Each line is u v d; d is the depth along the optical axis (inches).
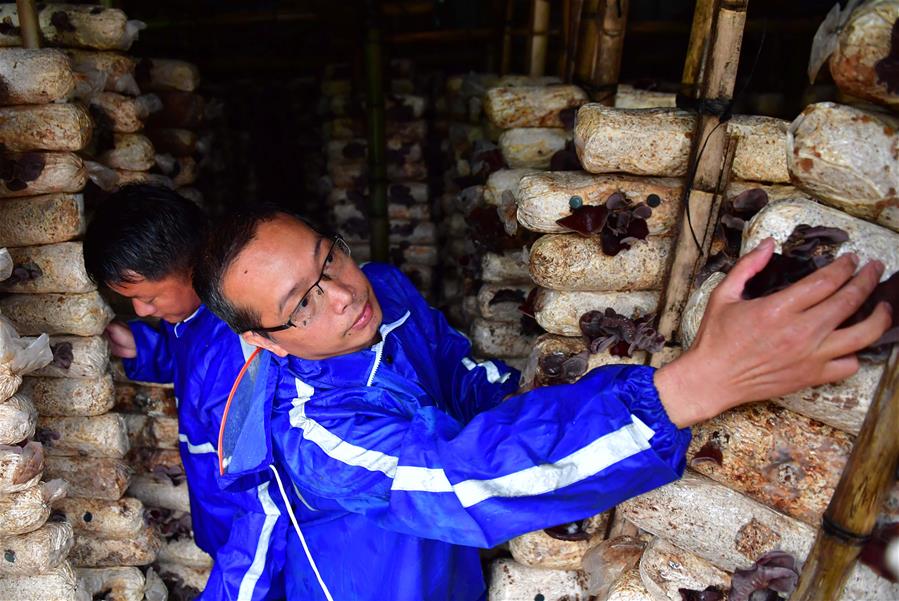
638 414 43.8
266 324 51.3
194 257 62.9
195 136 103.0
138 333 73.4
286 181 182.1
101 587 77.9
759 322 37.8
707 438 48.3
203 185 144.0
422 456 49.2
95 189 75.0
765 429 45.4
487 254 79.8
